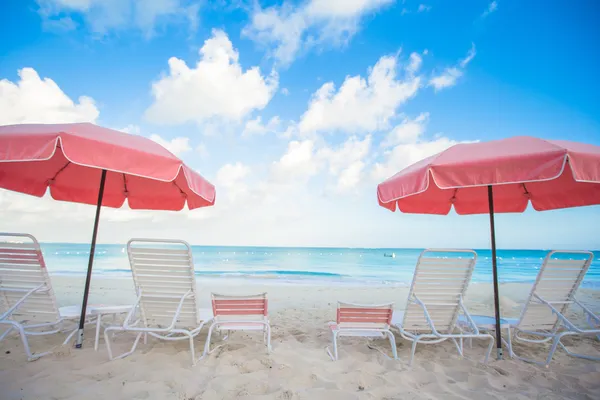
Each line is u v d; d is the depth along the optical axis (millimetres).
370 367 3152
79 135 2676
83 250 42406
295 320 5496
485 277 20406
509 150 3006
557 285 3629
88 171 4773
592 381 2928
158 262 3324
